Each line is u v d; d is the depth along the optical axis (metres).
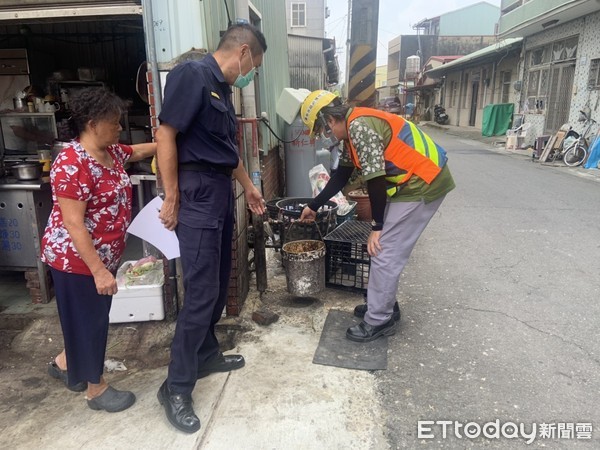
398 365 2.89
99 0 3.03
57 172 2.09
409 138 2.82
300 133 6.64
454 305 3.69
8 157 4.48
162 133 2.15
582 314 3.52
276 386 2.67
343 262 3.88
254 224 3.74
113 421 2.43
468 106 24.34
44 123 4.49
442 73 27.38
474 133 20.83
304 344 3.12
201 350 2.70
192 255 2.27
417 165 2.80
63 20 3.22
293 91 6.53
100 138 2.17
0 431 2.40
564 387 2.68
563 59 13.02
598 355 2.99
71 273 2.24
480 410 2.49
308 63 16.89
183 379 2.35
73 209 2.10
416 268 4.48
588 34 11.60
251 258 4.41
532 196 7.64
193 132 2.21
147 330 3.36
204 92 2.15
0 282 4.27
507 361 2.93
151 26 2.95
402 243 2.94
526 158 12.58
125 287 3.33
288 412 2.46
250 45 2.31
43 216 3.74
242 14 3.53
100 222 2.28
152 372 2.91
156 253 3.70
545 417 2.44
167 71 3.02
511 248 5.02
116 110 2.14
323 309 3.62
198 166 2.25
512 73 18.66
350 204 5.02
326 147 7.19
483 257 4.76
